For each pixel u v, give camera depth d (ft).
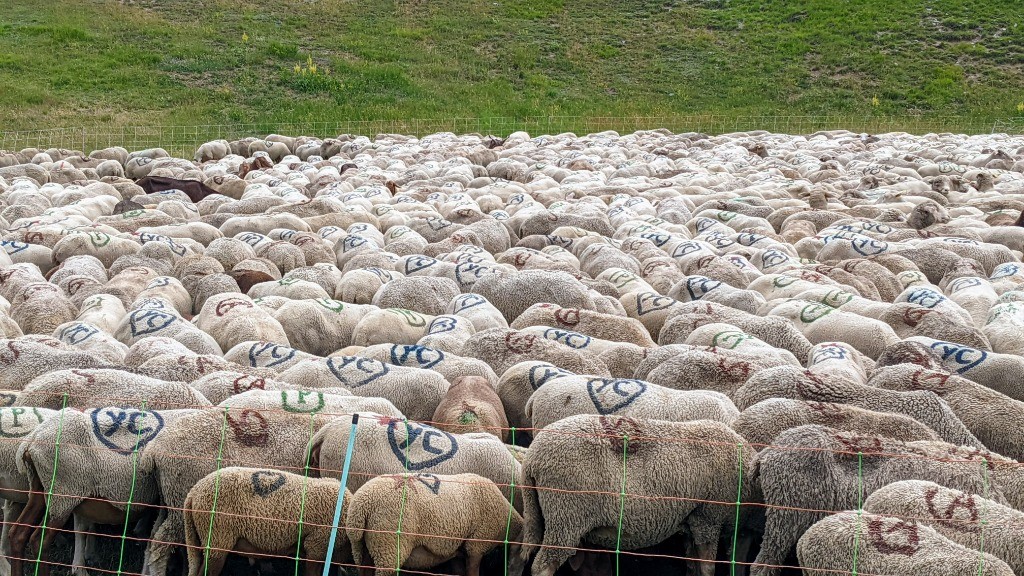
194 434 26.18
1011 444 27.17
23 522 25.43
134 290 43.73
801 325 39.04
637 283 45.19
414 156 92.22
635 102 136.26
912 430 25.99
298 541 23.97
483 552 25.03
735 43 155.74
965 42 150.82
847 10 163.22
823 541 21.48
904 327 38.60
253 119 120.67
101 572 26.63
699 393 28.81
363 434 26.11
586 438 24.70
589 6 169.99
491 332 35.35
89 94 123.65
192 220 60.29
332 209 61.52
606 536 25.20
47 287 41.91
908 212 65.62
